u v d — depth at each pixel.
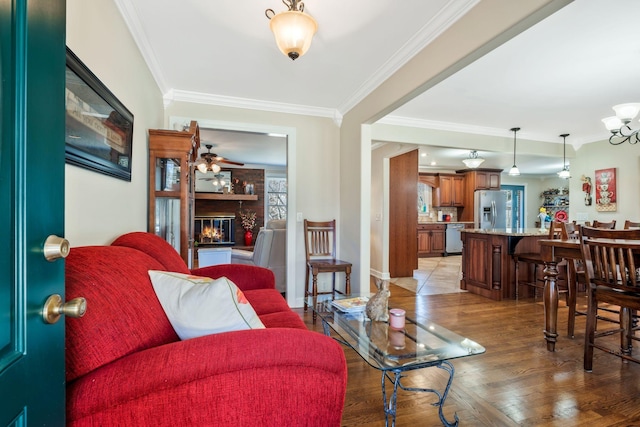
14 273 0.56
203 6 1.92
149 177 2.47
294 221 3.69
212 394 0.87
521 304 3.72
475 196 8.03
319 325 2.99
